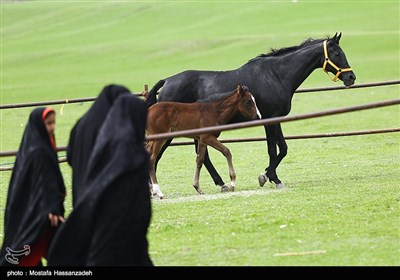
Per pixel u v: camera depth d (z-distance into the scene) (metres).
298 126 29.31
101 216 8.27
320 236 11.23
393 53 51.59
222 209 13.86
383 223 11.84
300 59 16.95
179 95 16.64
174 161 22.89
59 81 50.16
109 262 8.27
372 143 23.95
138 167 8.24
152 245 11.25
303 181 17.34
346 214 12.65
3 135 30.77
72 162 8.93
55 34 76.81
